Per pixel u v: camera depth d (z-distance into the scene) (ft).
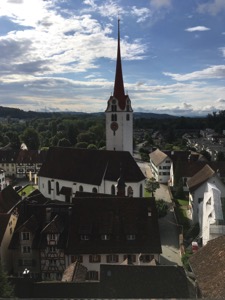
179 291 98.89
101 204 148.77
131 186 203.92
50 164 239.30
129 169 207.21
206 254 97.55
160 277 101.55
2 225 147.84
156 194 285.64
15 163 419.95
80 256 138.51
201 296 87.15
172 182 310.04
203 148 556.92
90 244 139.44
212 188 163.22
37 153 424.87
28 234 143.64
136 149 650.02
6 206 194.08
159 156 364.38
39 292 101.91
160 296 97.81
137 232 141.59
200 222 183.42
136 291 99.09
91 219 144.97
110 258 138.92
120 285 100.32
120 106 237.25
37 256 144.97
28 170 418.10
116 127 240.53
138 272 102.73
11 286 97.40
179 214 227.20
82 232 140.46
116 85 239.71
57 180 230.89
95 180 211.41
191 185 219.00
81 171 221.05
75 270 114.62
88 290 101.65
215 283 82.89
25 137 601.21
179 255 163.43
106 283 100.94
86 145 541.75
